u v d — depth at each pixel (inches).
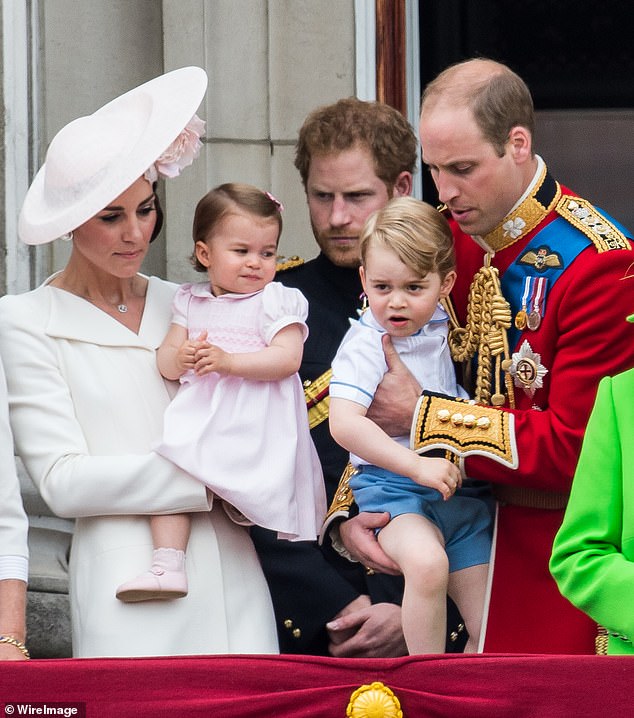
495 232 646.5
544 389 634.2
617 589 518.6
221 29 876.0
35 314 653.9
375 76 882.1
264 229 663.8
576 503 538.6
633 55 994.1
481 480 663.8
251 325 660.1
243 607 653.9
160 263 878.4
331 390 641.0
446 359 655.1
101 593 637.3
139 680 528.7
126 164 634.2
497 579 645.3
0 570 615.5
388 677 525.0
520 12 984.3
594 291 622.8
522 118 633.6
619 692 513.0
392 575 648.4
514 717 516.7
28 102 864.9
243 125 876.6
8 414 628.7
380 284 632.4
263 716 524.7
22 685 529.7
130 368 655.1
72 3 870.4
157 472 634.8
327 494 692.7
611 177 1004.6
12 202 862.5
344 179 707.4
